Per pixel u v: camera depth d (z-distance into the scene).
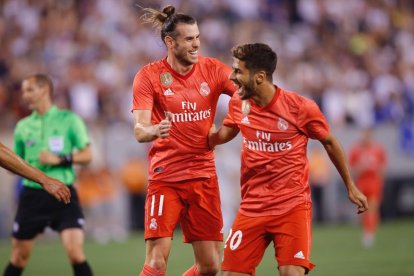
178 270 39.00
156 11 23.81
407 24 82.19
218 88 24.11
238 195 59.06
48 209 28.59
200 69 23.97
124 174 57.78
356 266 38.72
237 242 21.75
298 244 21.36
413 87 74.62
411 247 46.25
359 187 49.81
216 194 24.44
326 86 70.75
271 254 45.28
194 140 23.97
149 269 23.45
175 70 23.78
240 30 74.81
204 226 24.38
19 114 59.50
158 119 24.05
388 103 69.19
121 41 70.06
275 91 21.58
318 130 21.42
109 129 57.84
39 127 29.64
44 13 71.00
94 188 57.16
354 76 73.19
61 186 21.19
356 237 52.75
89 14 71.69
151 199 24.09
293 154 21.64
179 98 23.72
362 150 50.12
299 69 71.31
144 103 23.47
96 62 67.00
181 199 24.17
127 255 46.12
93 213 57.44
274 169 21.62
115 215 57.91
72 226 28.42
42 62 66.44
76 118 29.86
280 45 74.12
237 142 59.28
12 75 64.38
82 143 29.50
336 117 67.50
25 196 28.83
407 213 63.47
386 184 63.12
